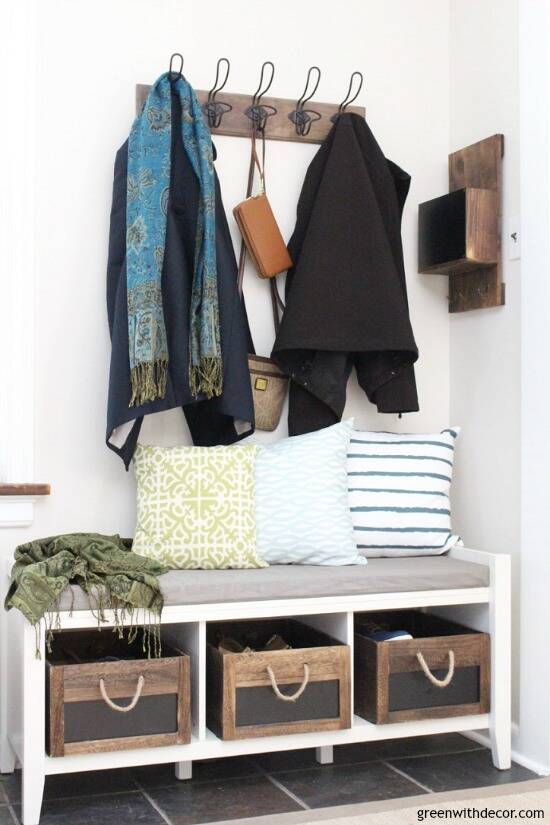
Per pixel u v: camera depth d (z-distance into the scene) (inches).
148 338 102.2
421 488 113.8
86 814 91.3
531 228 107.9
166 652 100.8
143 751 92.4
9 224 107.5
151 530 104.0
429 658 102.3
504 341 115.4
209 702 99.4
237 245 117.8
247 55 118.0
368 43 123.6
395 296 111.9
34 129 108.1
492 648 105.0
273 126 118.4
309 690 97.7
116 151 112.5
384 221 116.3
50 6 110.2
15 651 101.2
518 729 108.5
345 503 109.5
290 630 115.6
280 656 96.5
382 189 116.4
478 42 121.0
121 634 91.7
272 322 119.1
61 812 91.8
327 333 110.4
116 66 112.8
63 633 109.7
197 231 108.9
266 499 107.0
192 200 109.3
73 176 111.2
